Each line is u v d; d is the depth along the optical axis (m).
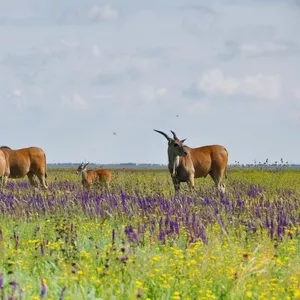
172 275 37.53
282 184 117.56
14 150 120.81
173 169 104.31
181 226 53.06
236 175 152.50
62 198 74.25
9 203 70.25
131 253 41.62
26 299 32.97
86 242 48.31
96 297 34.81
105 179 133.88
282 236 49.75
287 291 34.81
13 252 43.44
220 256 41.12
